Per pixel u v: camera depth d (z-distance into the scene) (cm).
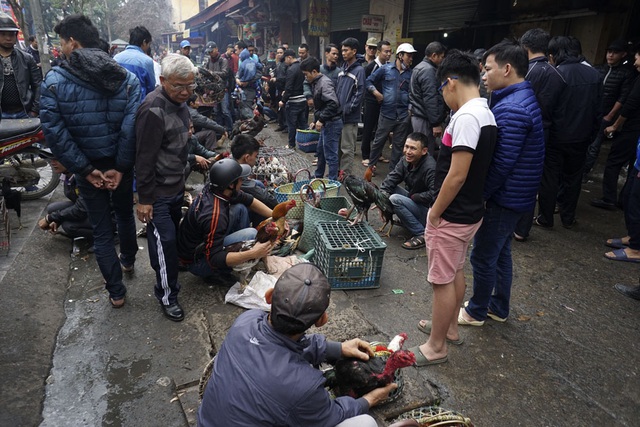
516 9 791
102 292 341
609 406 244
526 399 247
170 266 299
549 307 336
